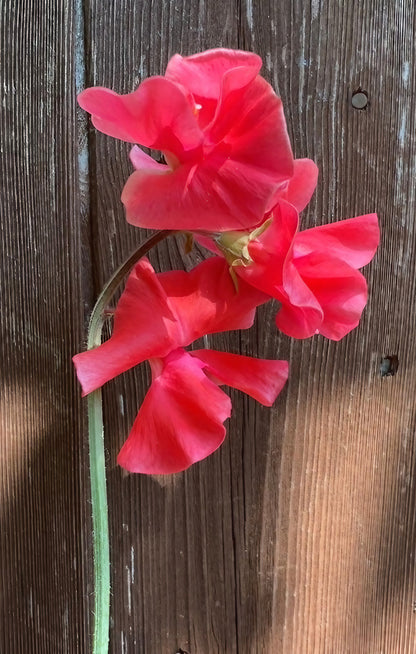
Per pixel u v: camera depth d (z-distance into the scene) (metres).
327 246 0.16
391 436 0.25
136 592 0.24
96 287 0.23
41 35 0.22
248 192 0.14
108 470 0.23
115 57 0.22
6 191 0.23
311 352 0.24
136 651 0.24
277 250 0.15
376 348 0.24
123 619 0.24
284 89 0.22
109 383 0.23
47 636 0.24
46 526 0.24
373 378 0.24
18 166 0.22
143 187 0.15
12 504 0.24
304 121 0.23
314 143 0.23
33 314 0.23
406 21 0.23
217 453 0.24
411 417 0.25
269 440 0.24
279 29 0.22
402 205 0.24
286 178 0.14
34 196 0.23
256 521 0.24
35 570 0.24
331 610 0.25
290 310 0.16
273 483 0.24
